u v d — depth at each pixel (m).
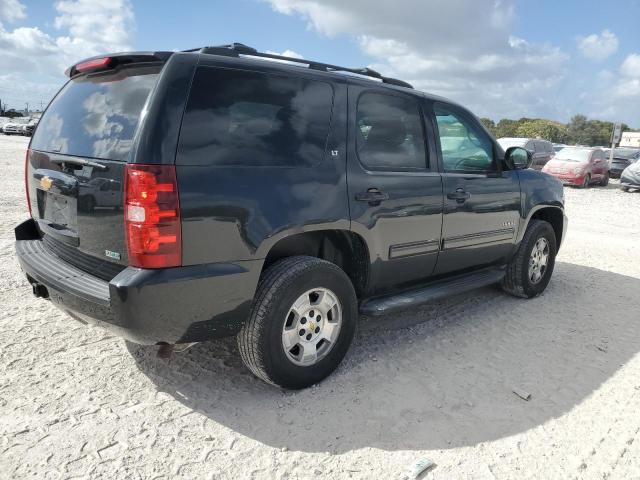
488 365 3.65
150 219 2.45
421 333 4.16
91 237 2.74
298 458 2.54
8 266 5.21
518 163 4.72
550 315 4.75
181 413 2.85
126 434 2.65
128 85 2.77
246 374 3.31
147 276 2.47
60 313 4.10
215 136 2.66
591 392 3.34
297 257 3.09
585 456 2.68
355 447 2.65
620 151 24.77
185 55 2.65
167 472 2.39
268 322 2.87
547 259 5.29
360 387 3.23
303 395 3.10
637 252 7.89
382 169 3.47
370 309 3.52
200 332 2.72
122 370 3.27
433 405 3.08
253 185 2.76
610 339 4.25
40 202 3.29
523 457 2.64
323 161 3.11
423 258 3.86
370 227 3.35
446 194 3.90
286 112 2.98
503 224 4.59
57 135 3.13
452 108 4.20
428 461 2.55
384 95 3.57
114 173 2.54
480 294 5.30
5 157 18.09
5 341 3.58
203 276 2.60
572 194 17.14
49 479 2.31
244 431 2.73
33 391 2.98
